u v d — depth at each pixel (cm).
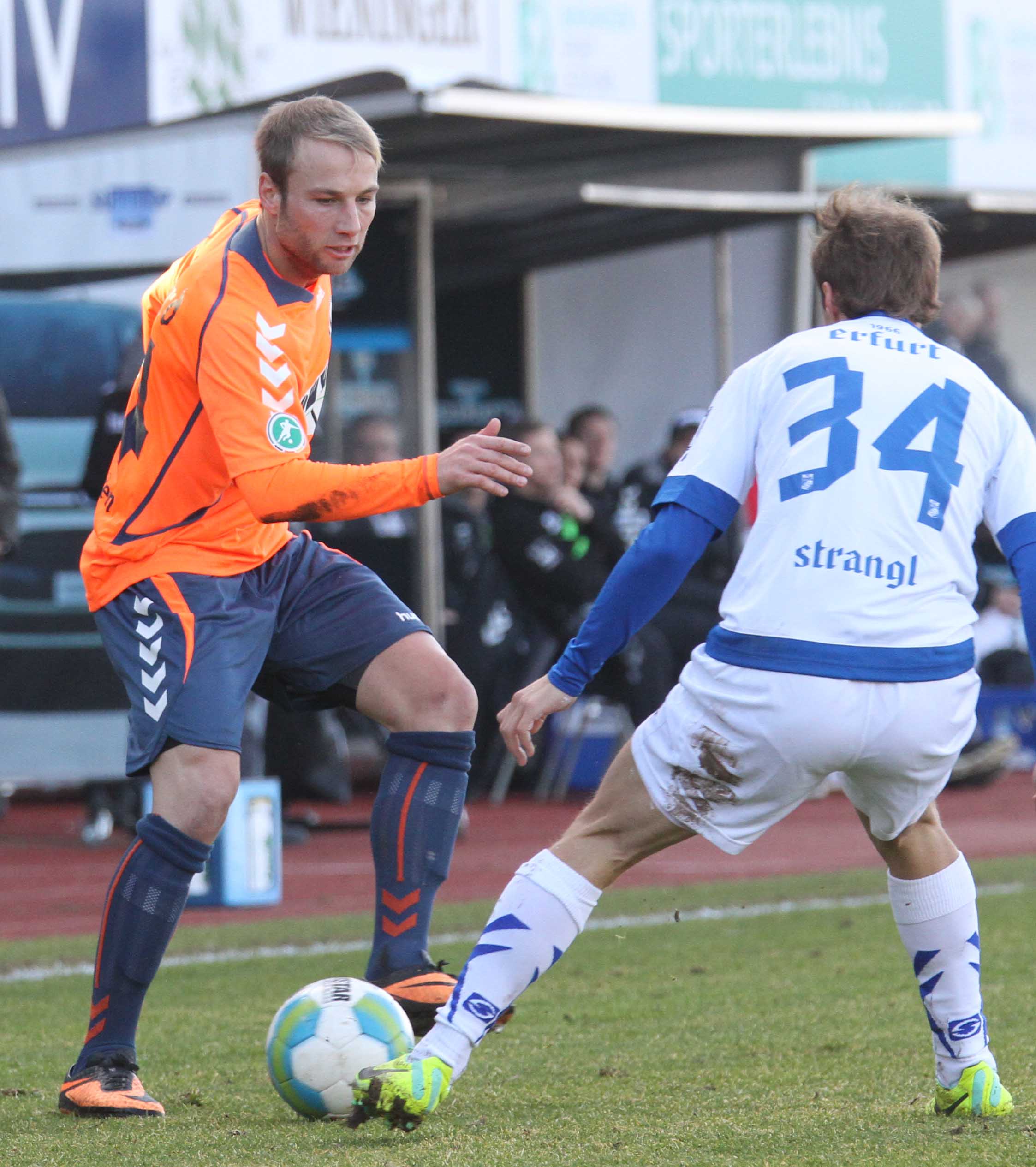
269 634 1330
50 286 3109
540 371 4872
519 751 1092
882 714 1040
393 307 3769
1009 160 4950
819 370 1087
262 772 3225
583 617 3738
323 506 1201
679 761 1071
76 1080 1237
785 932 2188
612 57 4462
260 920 2375
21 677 3105
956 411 1086
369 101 3066
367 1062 1170
